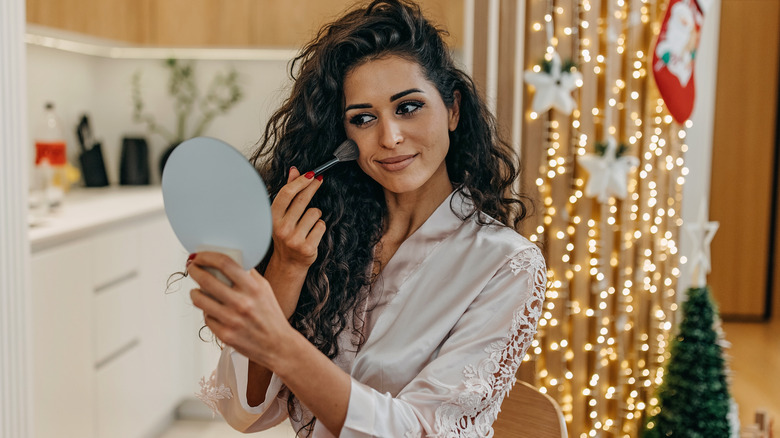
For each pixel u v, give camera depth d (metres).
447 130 1.00
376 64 0.95
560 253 2.67
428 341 0.98
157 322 3.32
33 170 3.40
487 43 2.51
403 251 1.06
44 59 3.64
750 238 5.54
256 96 4.18
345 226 1.09
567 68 2.53
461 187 1.07
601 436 2.84
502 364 0.96
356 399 0.82
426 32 0.98
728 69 5.44
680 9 2.57
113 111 4.22
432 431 0.87
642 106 2.81
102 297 2.82
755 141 5.47
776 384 4.12
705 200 2.80
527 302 0.97
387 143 0.94
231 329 0.74
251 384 1.02
